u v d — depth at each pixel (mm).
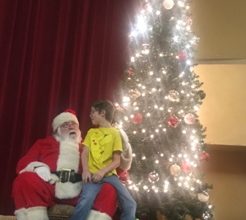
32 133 5223
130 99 4430
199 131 4438
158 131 4301
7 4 5359
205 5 6145
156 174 4117
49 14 5523
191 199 4176
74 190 3564
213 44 5996
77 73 5355
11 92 5258
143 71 4480
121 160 3689
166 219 4141
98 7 5578
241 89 5762
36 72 5340
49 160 3684
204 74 5906
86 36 5512
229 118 5688
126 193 3508
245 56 5863
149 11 4656
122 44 5426
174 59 4469
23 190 3359
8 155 5098
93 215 3322
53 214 3443
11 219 4461
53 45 5469
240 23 6004
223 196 5758
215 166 5883
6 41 5289
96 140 3666
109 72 5363
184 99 4391
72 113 4039
